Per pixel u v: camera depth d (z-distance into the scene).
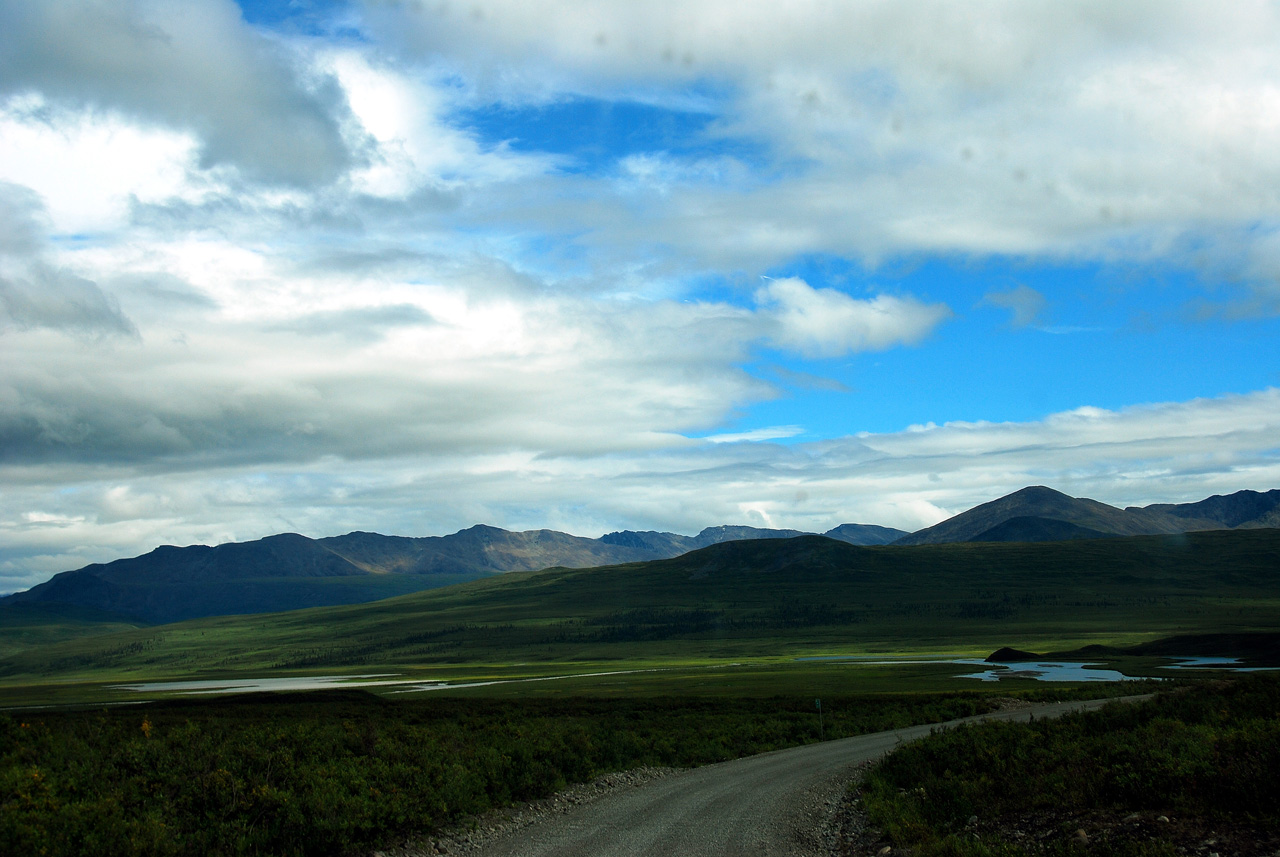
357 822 17.23
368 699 110.31
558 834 19.67
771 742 43.59
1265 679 36.97
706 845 18.38
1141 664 149.62
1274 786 15.41
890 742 40.59
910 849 17.02
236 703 109.44
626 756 34.03
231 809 16.77
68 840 13.50
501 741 29.41
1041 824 17.25
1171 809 15.96
